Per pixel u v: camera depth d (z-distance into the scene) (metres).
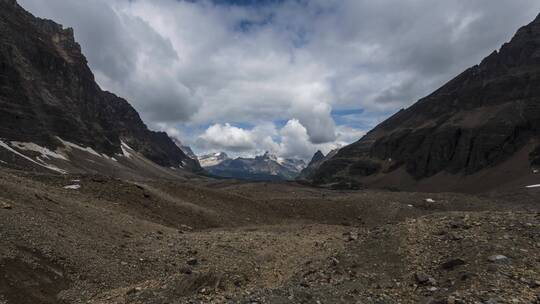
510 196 127.56
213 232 38.34
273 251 29.56
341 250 22.69
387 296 16.25
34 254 19.48
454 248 18.95
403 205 72.56
